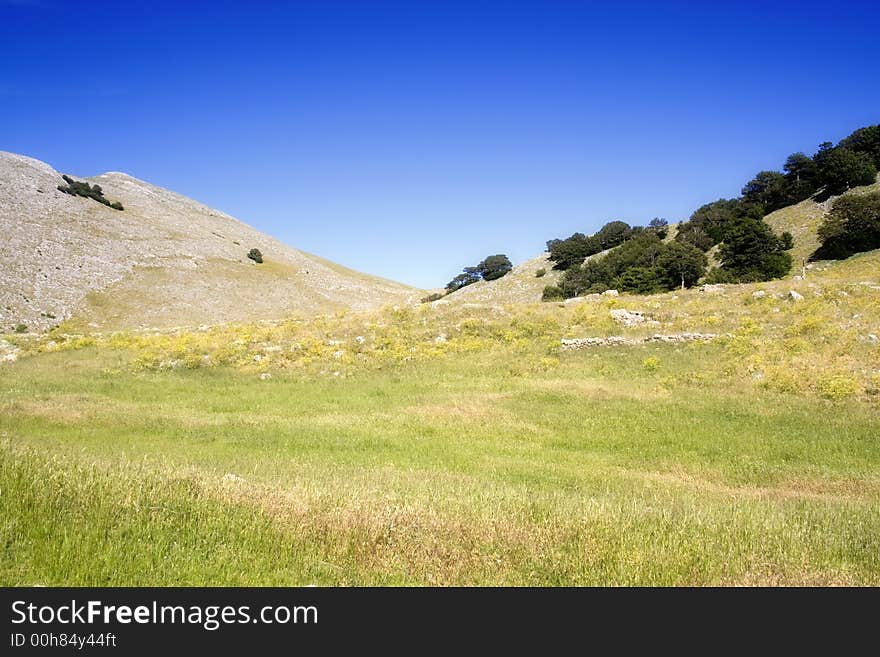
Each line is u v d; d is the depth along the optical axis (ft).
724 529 24.21
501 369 78.59
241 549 20.20
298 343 92.63
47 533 19.10
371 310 121.19
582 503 27.58
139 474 26.11
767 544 22.86
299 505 23.89
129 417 53.88
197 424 51.93
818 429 49.24
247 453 42.22
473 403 61.72
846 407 54.08
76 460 27.91
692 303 100.89
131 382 75.00
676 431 50.24
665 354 78.28
